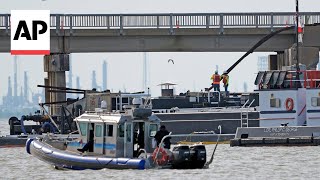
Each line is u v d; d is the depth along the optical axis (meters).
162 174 199.50
